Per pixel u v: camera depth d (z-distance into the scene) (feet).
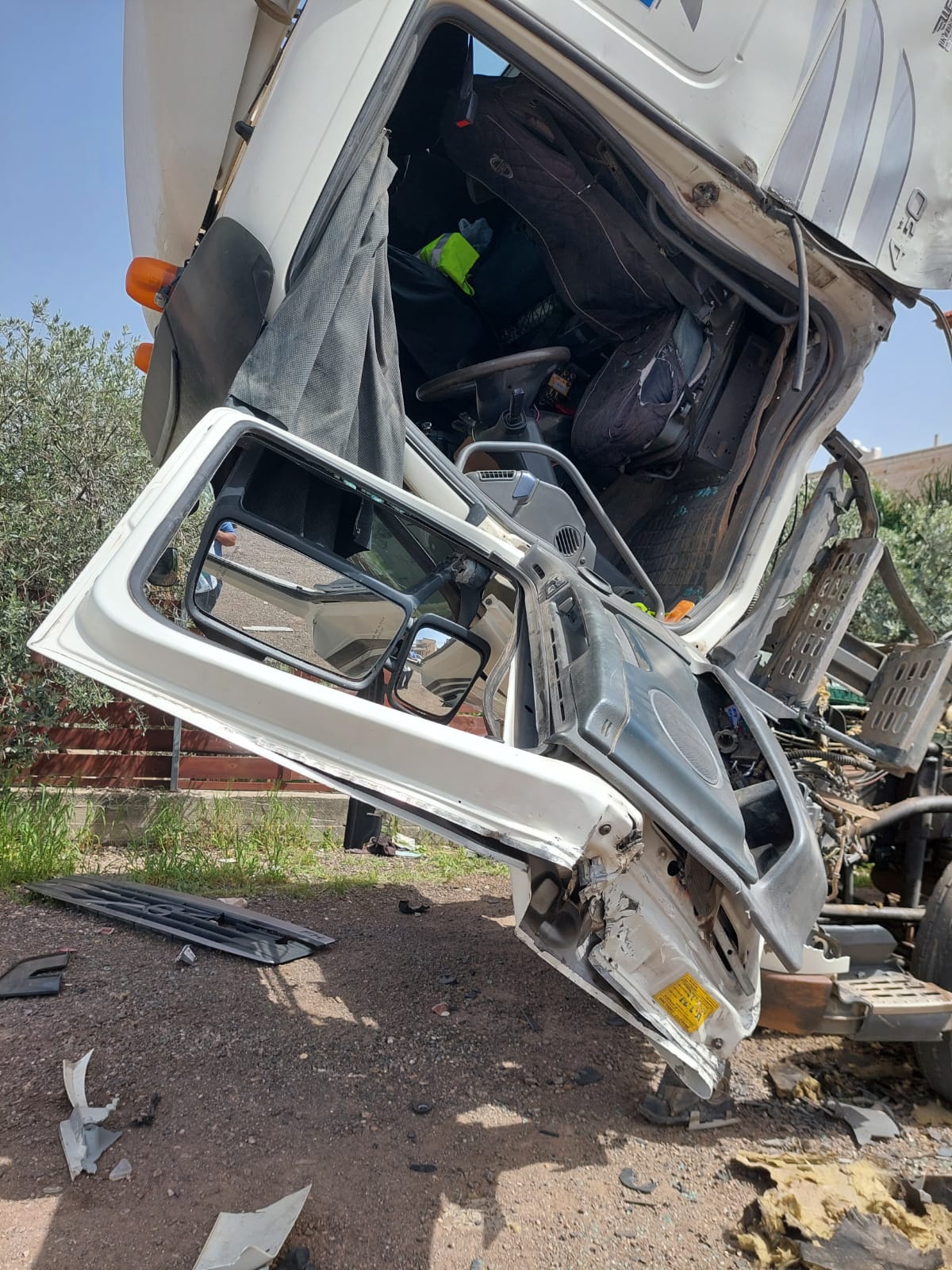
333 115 8.92
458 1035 10.91
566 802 6.28
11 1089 8.68
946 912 10.59
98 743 19.79
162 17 10.94
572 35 9.38
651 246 11.35
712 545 12.14
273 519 8.14
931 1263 6.75
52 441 20.25
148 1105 8.59
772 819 8.68
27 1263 6.33
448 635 8.99
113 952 12.44
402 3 8.85
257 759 20.88
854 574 12.60
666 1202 7.77
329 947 13.70
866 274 11.34
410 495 8.73
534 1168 8.18
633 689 7.23
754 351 12.44
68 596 6.43
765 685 12.92
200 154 11.69
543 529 10.41
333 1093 9.23
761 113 10.18
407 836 22.35
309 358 8.45
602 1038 11.20
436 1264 6.76
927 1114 9.84
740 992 7.55
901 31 10.81
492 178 11.65
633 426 11.64
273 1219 6.76
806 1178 7.89
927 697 12.35
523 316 13.38
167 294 10.84
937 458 64.59
